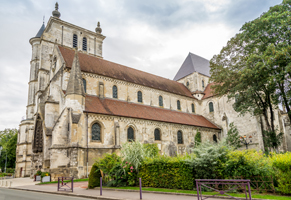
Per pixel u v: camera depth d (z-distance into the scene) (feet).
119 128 114.32
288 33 88.74
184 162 57.41
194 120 162.40
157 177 62.69
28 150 175.11
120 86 140.67
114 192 60.08
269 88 96.17
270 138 105.09
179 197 48.24
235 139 137.49
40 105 134.41
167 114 150.82
